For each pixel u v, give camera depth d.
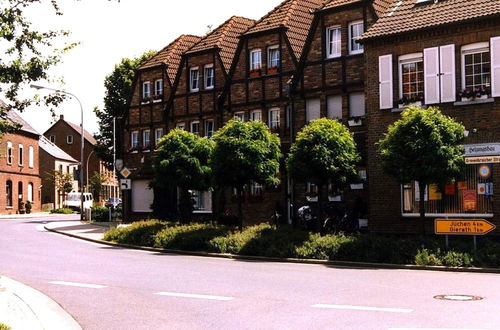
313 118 29.06
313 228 26.19
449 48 21.84
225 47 35.25
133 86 41.44
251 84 32.00
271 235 20.83
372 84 23.70
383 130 23.34
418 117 18.20
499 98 20.70
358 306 10.23
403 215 22.59
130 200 40.81
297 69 29.27
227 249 21.16
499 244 17.06
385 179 23.09
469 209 21.11
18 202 63.62
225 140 22.97
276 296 11.52
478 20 21.14
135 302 11.26
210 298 11.46
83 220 45.41
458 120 21.55
